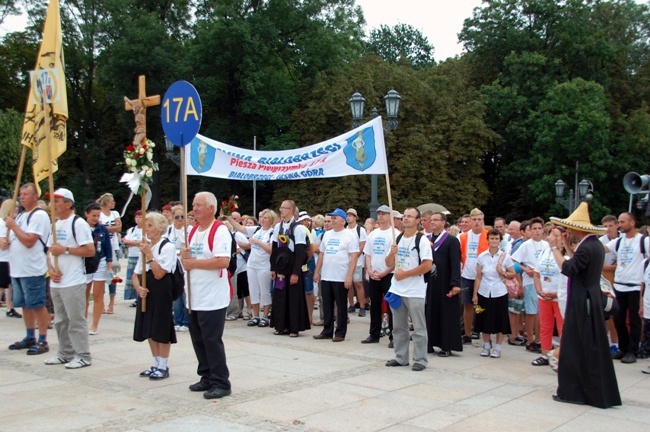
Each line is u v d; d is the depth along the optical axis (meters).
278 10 33.69
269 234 11.02
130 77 32.59
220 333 6.25
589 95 33.22
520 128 34.62
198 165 11.00
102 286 9.81
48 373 7.15
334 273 9.69
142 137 6.75
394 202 30.95
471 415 5.74
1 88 38.81
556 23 36.53
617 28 40.50
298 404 5.98
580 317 6.28
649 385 7.25
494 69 38.53
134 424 5.30
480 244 9.67
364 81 32.41
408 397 6.34
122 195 39.31
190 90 6.77
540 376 7.50
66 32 36.84
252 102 32.16
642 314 8.52
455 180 33.62
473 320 9.93
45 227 8.18
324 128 33.28
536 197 34.12
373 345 9.38
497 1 37.81
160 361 6.97
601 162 32.44
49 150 7.36
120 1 33.22
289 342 9.52
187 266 6.18
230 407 5.84
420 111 33.19
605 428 5.45
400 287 7.75
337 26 37.28
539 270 8.23
